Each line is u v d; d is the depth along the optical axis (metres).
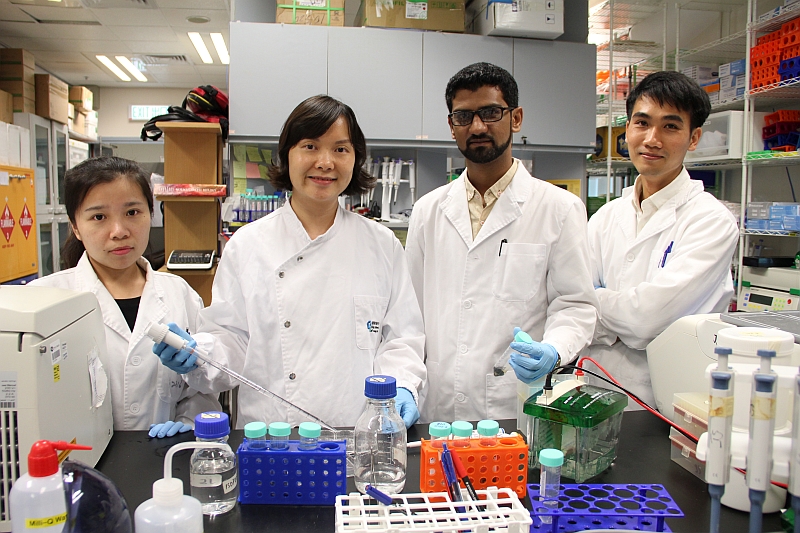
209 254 2.95
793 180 3.13
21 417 0.77
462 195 1.55
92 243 1.27
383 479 0.86
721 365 0.65
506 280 1.46
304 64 3.09
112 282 1.38
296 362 1.23
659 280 1.50
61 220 5.09
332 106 1.18
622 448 1.06
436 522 0.69
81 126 5.79
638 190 1.76
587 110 3.45
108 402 1.06
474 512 0.70
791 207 2.68
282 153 1.23
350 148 1.21
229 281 1.28
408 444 1.03
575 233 1.45
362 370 1.26
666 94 1.55
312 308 1.24
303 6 3.15
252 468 0.83
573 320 1.36
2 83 4.45
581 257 1.44
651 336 1.48
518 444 0.85
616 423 0.98
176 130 2.91
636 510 0.77
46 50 5.84
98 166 1.25
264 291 1.25
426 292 1.56
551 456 0.78
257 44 3.05
